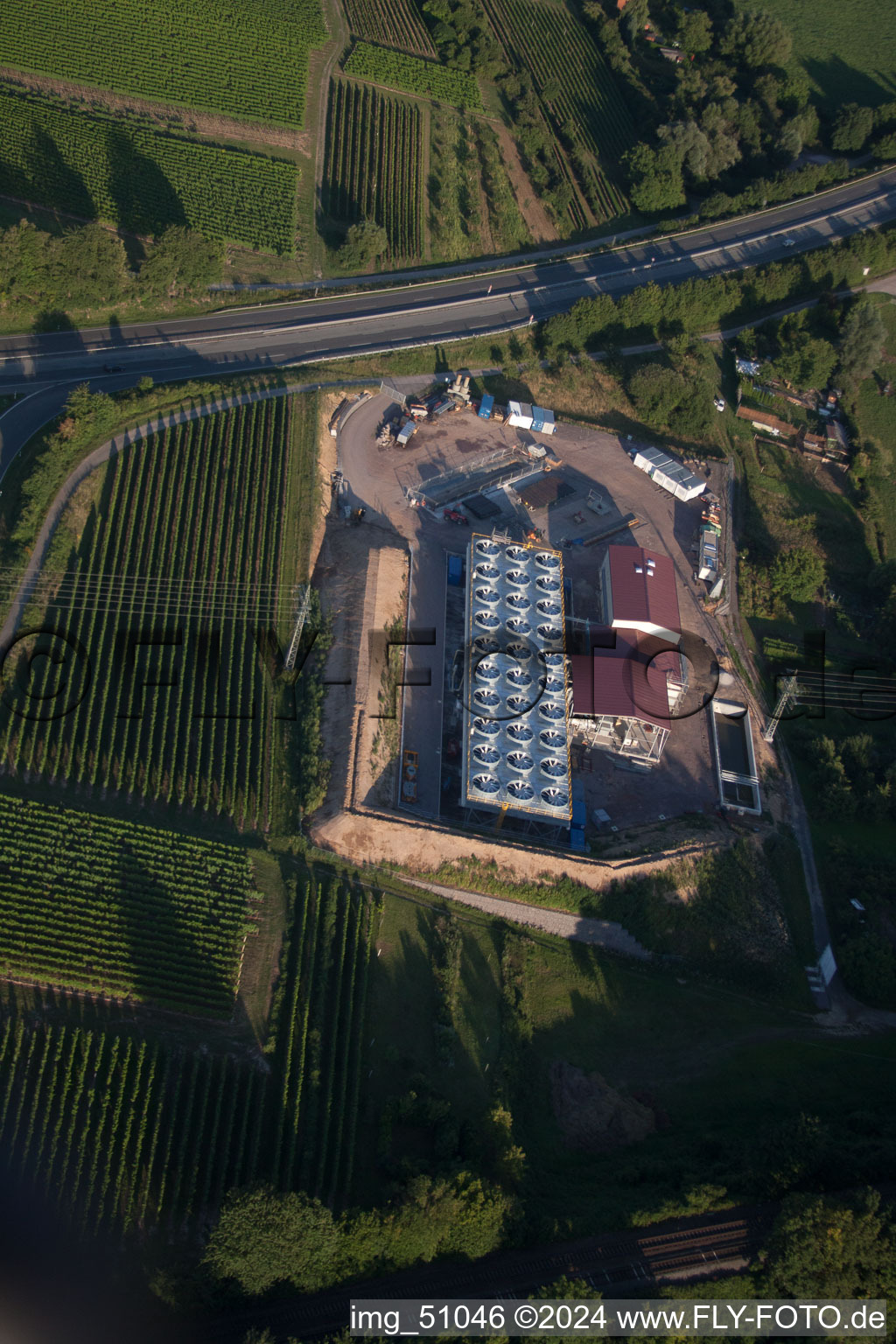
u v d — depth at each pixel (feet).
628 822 359.25
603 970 321.52
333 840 310.24
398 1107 261.24
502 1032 295.89
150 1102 244.22
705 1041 313.73
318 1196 244.01
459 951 305.53
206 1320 223.51
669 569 411.75
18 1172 229.66
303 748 326.85
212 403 416.26
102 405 383.86
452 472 438.40
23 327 424.87
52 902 269.44
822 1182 266.36
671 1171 275.59
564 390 495.82
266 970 277.64
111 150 492.13
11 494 365.40
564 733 348.59
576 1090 291.79
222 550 369.09
